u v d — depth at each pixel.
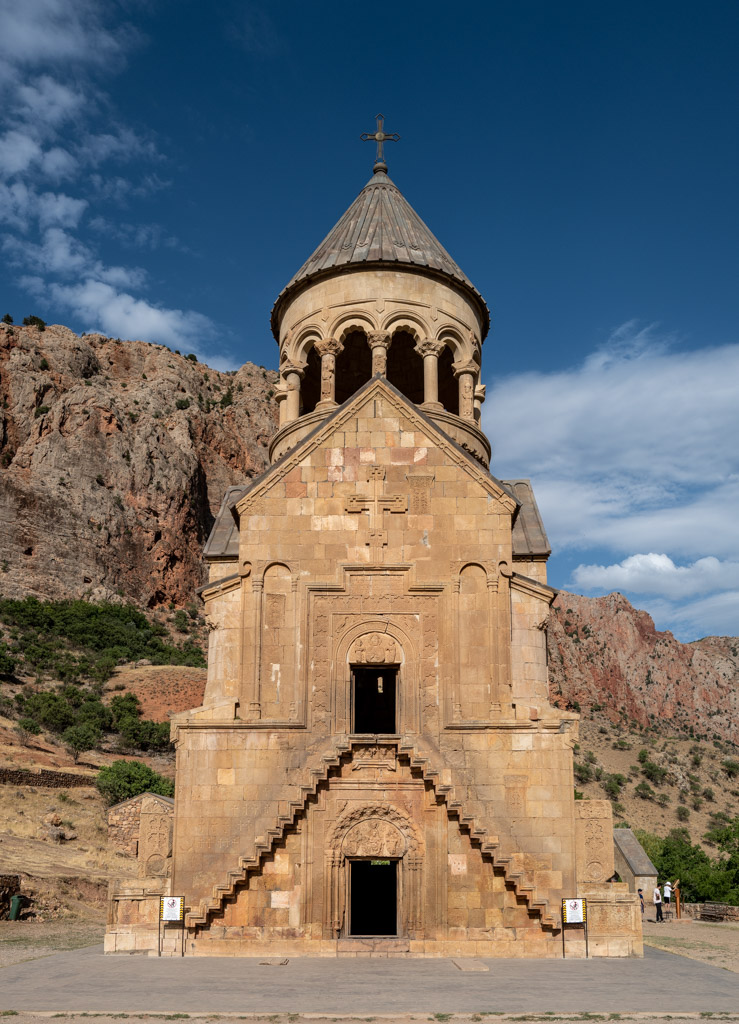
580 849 23.66
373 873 35.03
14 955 23.69
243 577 24.86
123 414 192.75
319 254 33.06
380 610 24.50
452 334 31.67
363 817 22.89
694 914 45.28
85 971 19.78
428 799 23.02
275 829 22.39
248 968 20.16
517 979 18.69
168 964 20.91
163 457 189.00
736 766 161.25
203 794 23.31
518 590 25.78
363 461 25.45
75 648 133.12
